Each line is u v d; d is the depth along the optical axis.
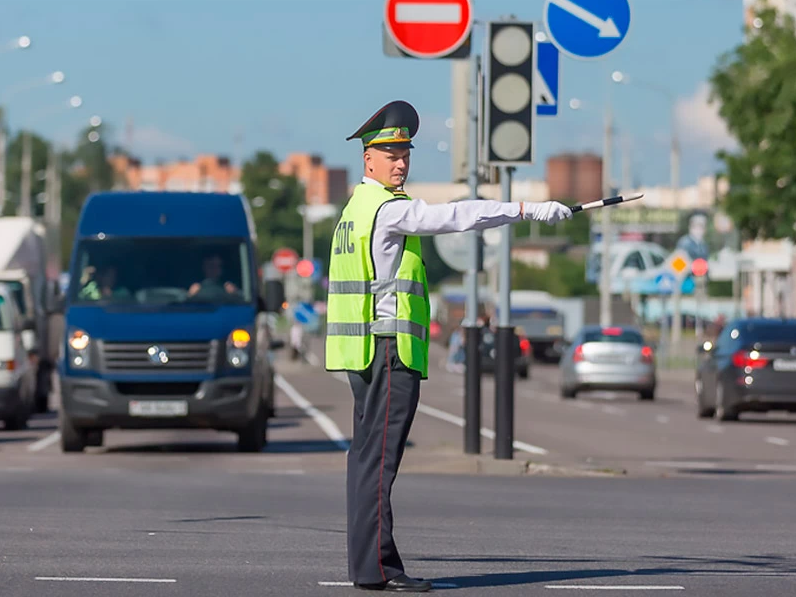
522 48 38.88
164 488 34.41
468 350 42.75
